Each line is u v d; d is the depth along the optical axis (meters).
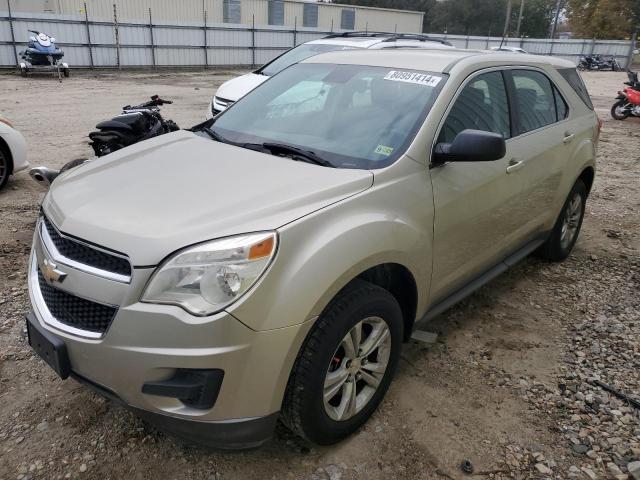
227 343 2.14
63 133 9.98
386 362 2.83
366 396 2.79
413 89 3.31
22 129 10.20
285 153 3.08
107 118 11.80
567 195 4.63
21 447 2.64
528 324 3.96
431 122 3.08
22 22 23.28
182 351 2.13
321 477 2.54
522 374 3.36
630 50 42.91
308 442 2.74
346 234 2.44
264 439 2.37
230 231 2.24
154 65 27.56
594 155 4.90
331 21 40.28
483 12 66.44
